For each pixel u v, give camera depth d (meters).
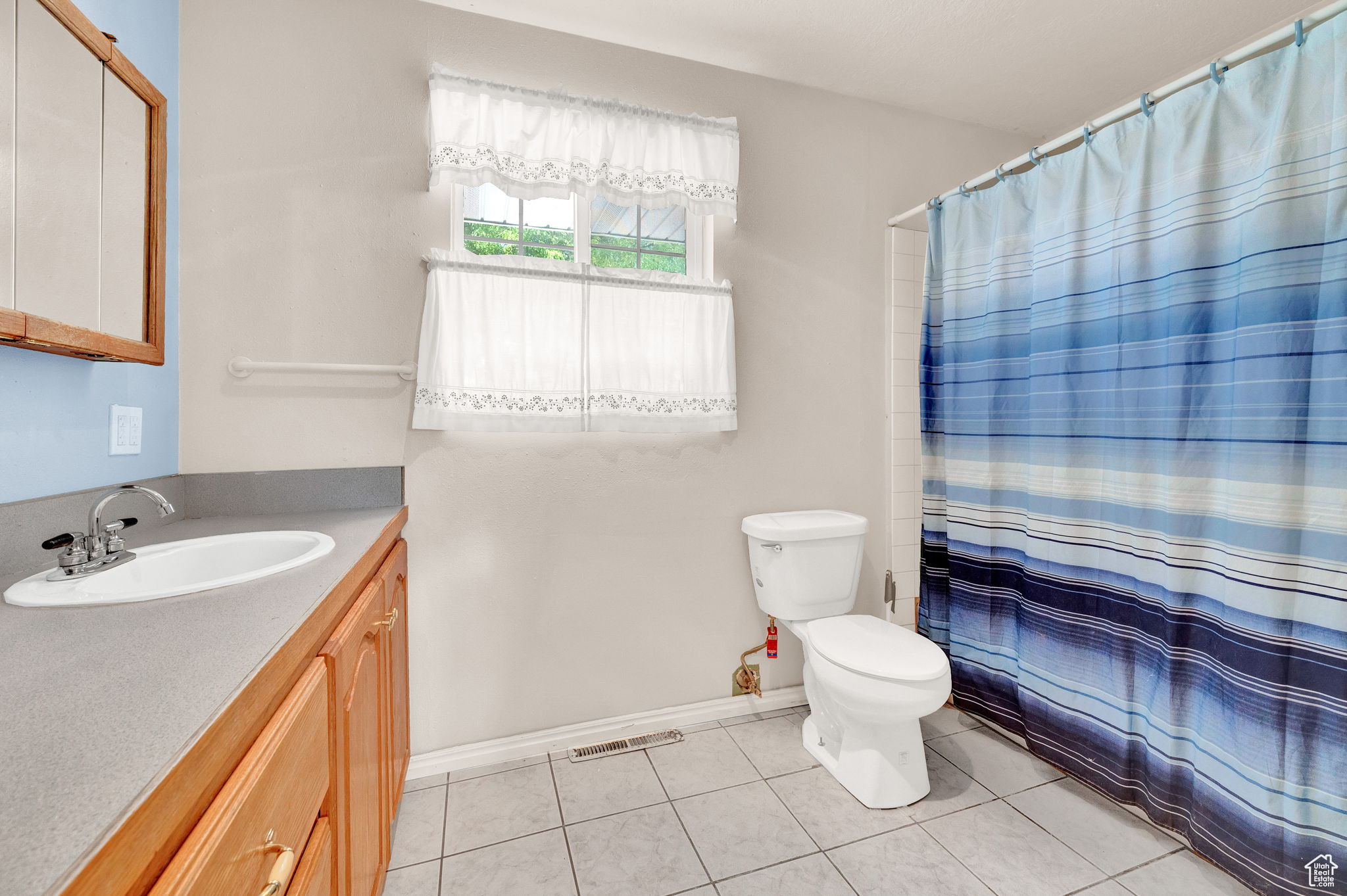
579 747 1.84
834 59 1.96
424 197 1.68
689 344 1.89
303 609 0.75
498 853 1.38
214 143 1.50
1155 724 1.39
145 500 1.31
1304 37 1.13
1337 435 1.09
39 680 0.54
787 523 1.93
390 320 1.65
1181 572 1.33
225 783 0.53
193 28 1.48
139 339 1.21
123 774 0.40
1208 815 1.28
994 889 1.28
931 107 2.27
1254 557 1.19
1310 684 1.13
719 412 1.94
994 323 1.80
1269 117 1.19
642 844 1.42
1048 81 2.11
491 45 1.73
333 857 0.81
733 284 2.02
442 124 1.60
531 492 1.79
